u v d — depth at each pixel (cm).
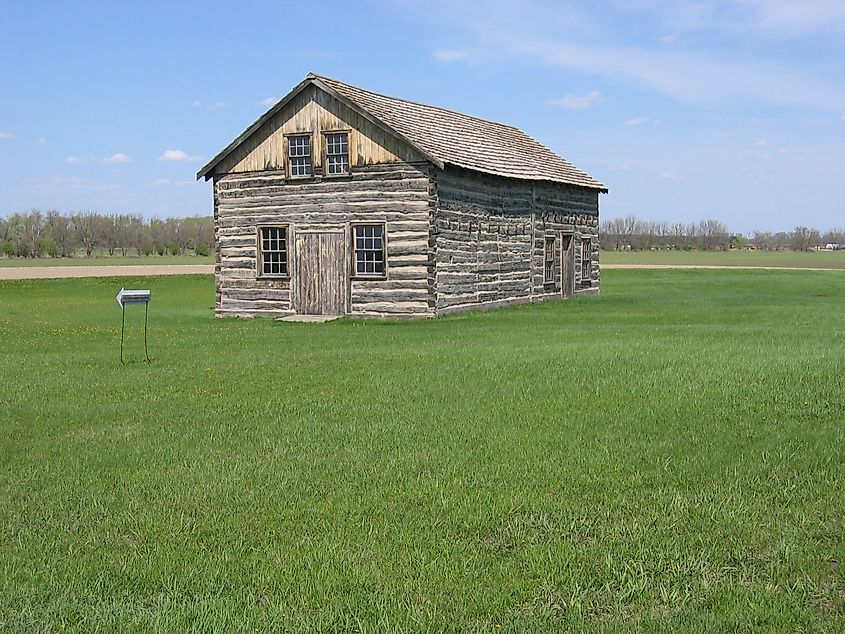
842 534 632
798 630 500
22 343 2059
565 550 611
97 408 1152
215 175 2770
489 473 800
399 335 2020
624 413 1034
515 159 3030
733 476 778
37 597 556
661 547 615
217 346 1891
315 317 2609
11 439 977
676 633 492
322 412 1089
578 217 3406
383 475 800
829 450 853
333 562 600
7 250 9569
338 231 2577
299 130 2616
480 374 1337
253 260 2722
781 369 1305
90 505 736
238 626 509
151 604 545
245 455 887
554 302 3095
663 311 2641
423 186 2448
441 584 562
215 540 647
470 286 2653
